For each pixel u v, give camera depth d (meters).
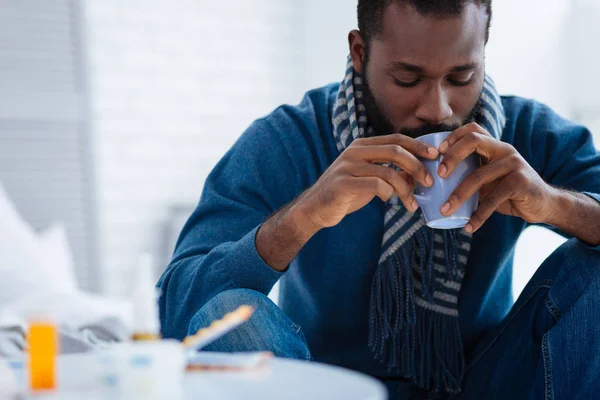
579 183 1.62
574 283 1.43
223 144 4.23
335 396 0.79
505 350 1.54
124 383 0.79
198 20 4.20
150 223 4.07
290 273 1.70
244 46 4.29
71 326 1.78
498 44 3.54
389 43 1.42
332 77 4.24
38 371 0.83
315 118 1.71
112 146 4.02
